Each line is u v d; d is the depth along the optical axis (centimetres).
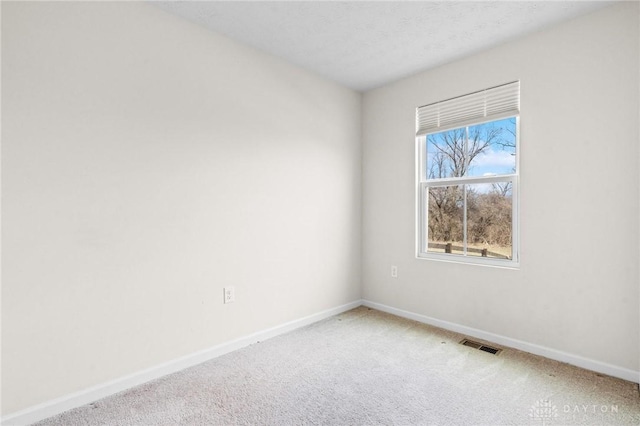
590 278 208
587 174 208
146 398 180
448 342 254
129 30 190
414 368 212
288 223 278
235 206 241
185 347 215
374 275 340
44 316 164
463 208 277
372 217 340
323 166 307
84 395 175
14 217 156
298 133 285
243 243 246
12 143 155
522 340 238
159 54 202
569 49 214
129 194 191
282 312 274
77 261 173
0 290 153
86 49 175
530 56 231
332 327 287
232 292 239
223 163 234
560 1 194
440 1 195
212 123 228
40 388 163
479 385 191
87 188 176
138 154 194
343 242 329
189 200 216
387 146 325
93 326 179
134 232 193
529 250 234
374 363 219
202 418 163
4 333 154
